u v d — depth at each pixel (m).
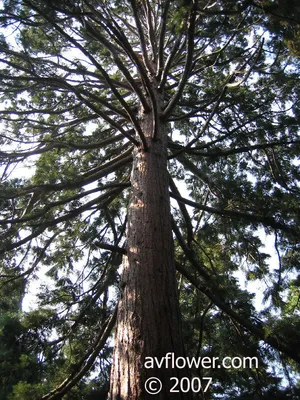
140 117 6.21
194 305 6.92
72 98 7.75
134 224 4.50
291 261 6.11
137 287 3.79
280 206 5.60
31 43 6.50
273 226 5.62
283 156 6.96
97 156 7.82
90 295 6.31
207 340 6.35
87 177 5.62
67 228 7.52
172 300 3.79
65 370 5.27
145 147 5.38
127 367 3.23
